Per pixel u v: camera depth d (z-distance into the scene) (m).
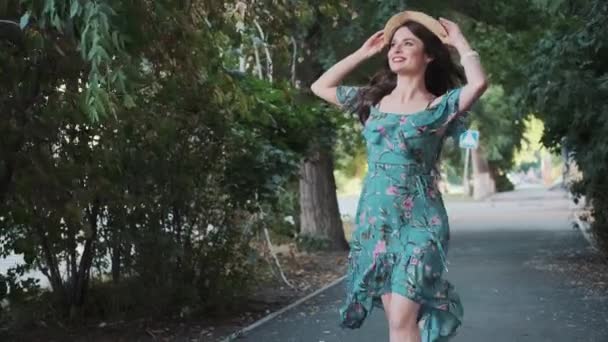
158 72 7.41
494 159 42.59
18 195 7.21
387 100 4.29
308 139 10.36
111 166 7.61
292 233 14.29
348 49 14.65
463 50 4.12
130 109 7.12
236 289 9.35
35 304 8.18
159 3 5.77
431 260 4.03
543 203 39.44
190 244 8.78
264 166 9.09
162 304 8.45
